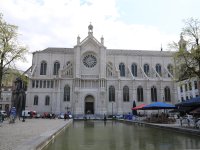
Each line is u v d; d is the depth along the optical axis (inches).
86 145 674.8
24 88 3196.4
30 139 675.4
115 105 3206.2
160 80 3336.6
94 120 2726.4
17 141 647.1
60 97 3144.7
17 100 3253.0
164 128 1295.5
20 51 1601.9
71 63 3316.9
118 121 2481.5
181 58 1520.7
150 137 885.8
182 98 3075.8
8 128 1135.0
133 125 1750.7
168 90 3368.6
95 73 3307.1
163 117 1710.1
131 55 3661.4
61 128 1179.3
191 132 976.3
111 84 3267.7
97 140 796.6
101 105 3112.7
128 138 855.7
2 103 4463.6
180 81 1652.3
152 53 3841.0
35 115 2805.1
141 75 3543.3
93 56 3378.4
